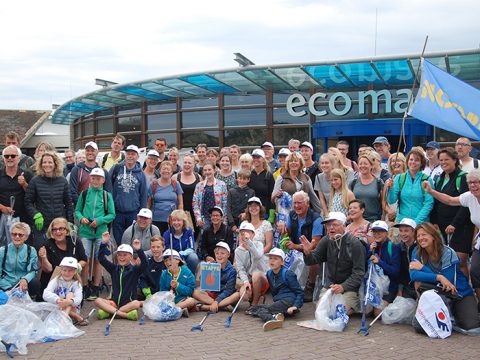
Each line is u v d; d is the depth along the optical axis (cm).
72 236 809
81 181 928
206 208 949
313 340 646
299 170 917
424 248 693
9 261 768
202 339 659
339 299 714
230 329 701
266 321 721
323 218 882
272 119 1997
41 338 662
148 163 1005
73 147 2931
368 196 847
